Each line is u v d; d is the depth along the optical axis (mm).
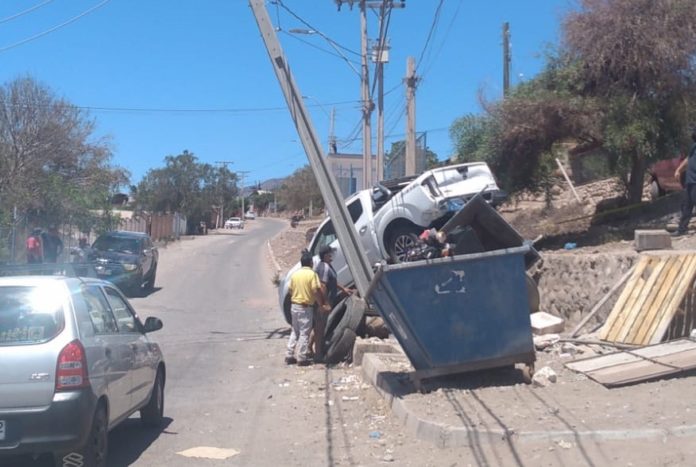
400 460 7418
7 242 23891
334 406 10078
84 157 33781
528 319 9273
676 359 9102
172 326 18422
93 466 6941
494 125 20016
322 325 13258
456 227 11109
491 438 7398
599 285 13508
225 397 11000
